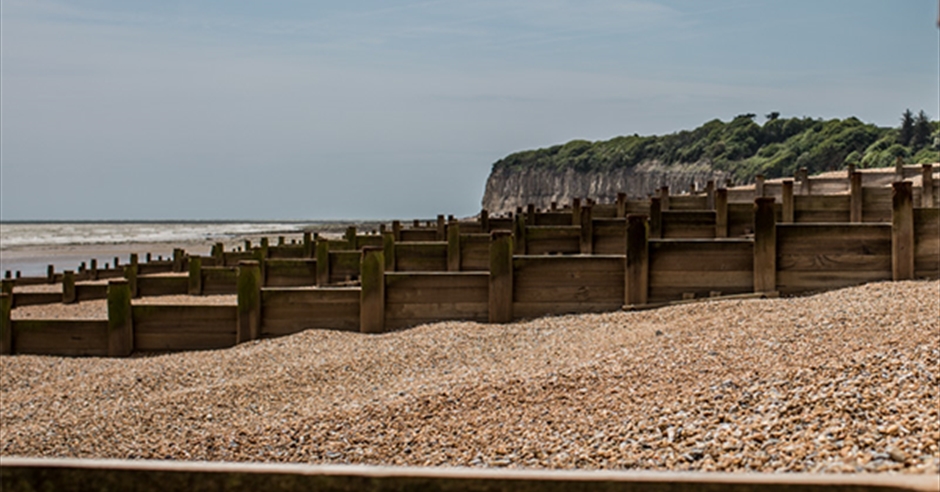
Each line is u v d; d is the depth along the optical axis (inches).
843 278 518.6
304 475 124.0
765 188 973.8
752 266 523.8
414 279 546.9
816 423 264.7
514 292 545.0
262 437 342.6
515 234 754.8
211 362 491.8
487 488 120.3
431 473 121.3
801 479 112.0
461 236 732.0
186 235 4995.1
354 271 763.4
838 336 373.7
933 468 210.8
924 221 514.0
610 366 377.4
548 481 118.6
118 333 547.2
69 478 127.6
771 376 321.4
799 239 519.8
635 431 289.6
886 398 276.1
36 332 558.6
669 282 529.7
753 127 7249.0
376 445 318.0
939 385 282.0
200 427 369.7
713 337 403.9
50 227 7854.3
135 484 126.3
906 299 438.6
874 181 1045.2
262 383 432.1
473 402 351.9
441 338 497.4
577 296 542.0
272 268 764.6
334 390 417.4
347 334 534.6
